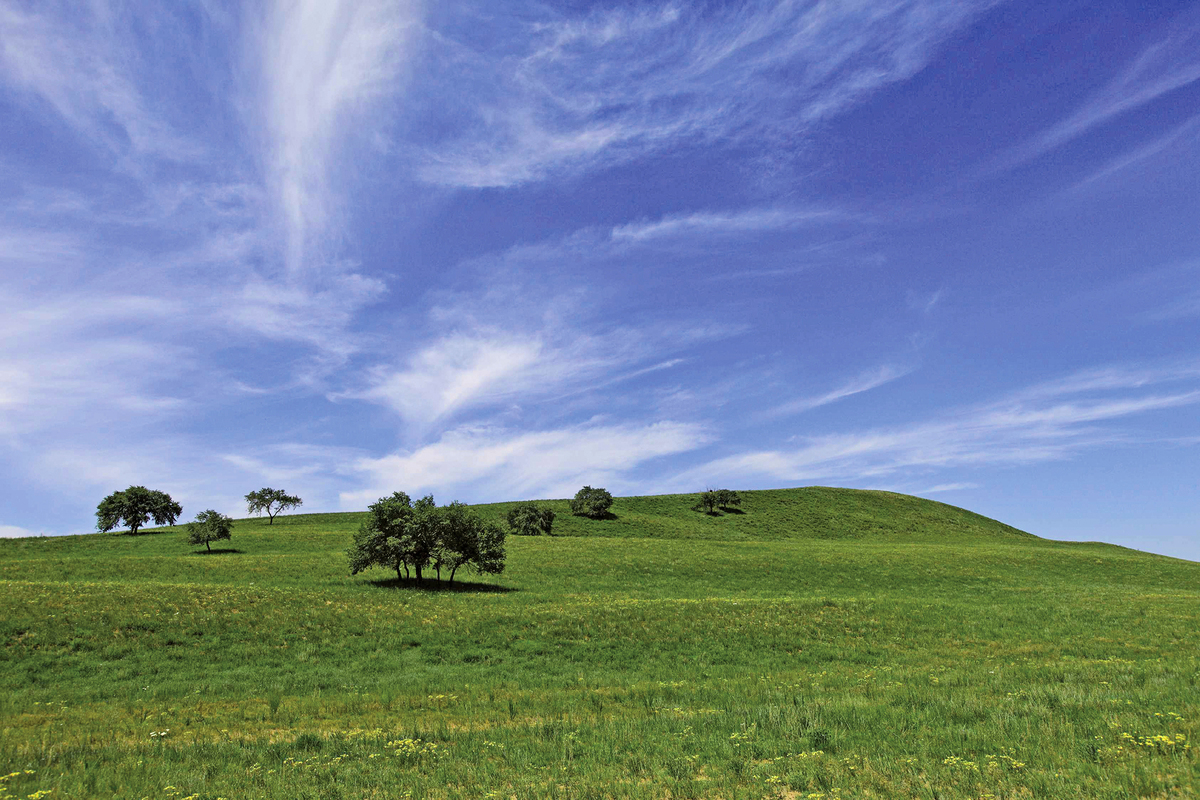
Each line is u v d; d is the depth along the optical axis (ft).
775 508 447.42
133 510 303.27
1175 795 30.76
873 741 42.16
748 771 36.78
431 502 177.06
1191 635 106.11
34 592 117.91
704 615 122.93
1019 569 227.40
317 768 40.14
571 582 186.70
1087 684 62.28
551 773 38.22
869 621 120.47
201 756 44.27
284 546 255.70
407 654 94.94
